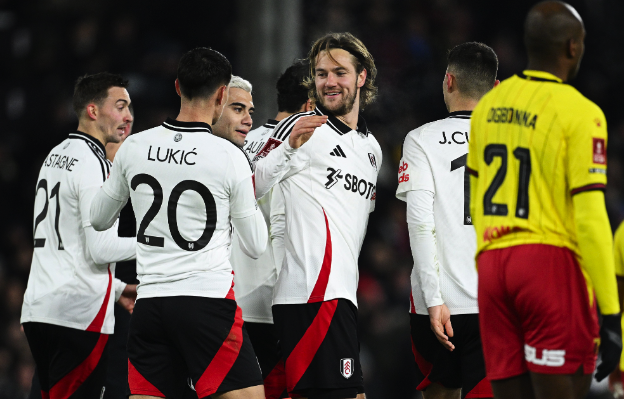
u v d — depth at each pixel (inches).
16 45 1649.9
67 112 1565.0
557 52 478.9
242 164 566.3
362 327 1348.4
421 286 597.6
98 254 644.1
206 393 553.6
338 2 1609.3
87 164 674.8
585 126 453.4
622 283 626.5
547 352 458.3
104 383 698.2
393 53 1610.5
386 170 1547.7
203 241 556.7
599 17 1887.3
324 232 611.8
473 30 1835.6
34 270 693.3
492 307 480.4
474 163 503.8
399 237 1521.9
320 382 598.5
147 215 558.3
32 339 685.3
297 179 621.6
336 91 628.7
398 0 1739.7
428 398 656.4
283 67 1192.8
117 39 1596.9
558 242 461.1
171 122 569.6
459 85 621.0
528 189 466.3
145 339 563.8
